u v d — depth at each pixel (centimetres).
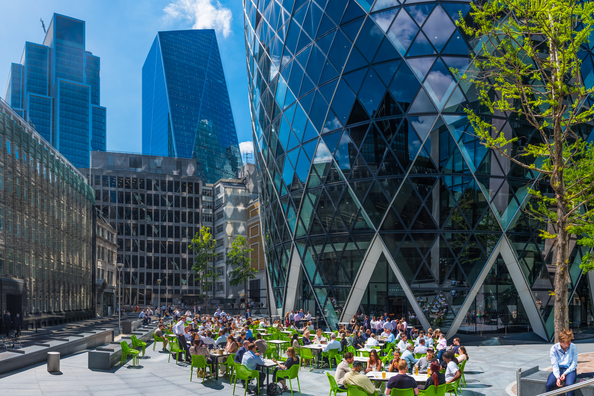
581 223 1747
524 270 3206
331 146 3522
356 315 3347
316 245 3619
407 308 3256
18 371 1761
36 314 5178
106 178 12725
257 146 4759
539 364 2058
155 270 12812
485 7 1659
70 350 2273
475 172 3156
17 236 4747
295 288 3891
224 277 12306
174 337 2306
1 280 4156
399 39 3319
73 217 6894
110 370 1858
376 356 1552
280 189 4044
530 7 1501
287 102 3947
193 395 1425
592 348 2584
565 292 1470
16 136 4794
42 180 5547
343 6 3584
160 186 13200
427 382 1243
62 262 6291
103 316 8594
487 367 1984
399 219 3228
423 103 3216
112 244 9950
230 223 12581
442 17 3272
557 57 1546
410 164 3206
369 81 3378
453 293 3109
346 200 3428
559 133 1498
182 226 13225
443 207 3153
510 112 3181
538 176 3238
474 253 3134
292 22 3981
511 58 1616
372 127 3338
